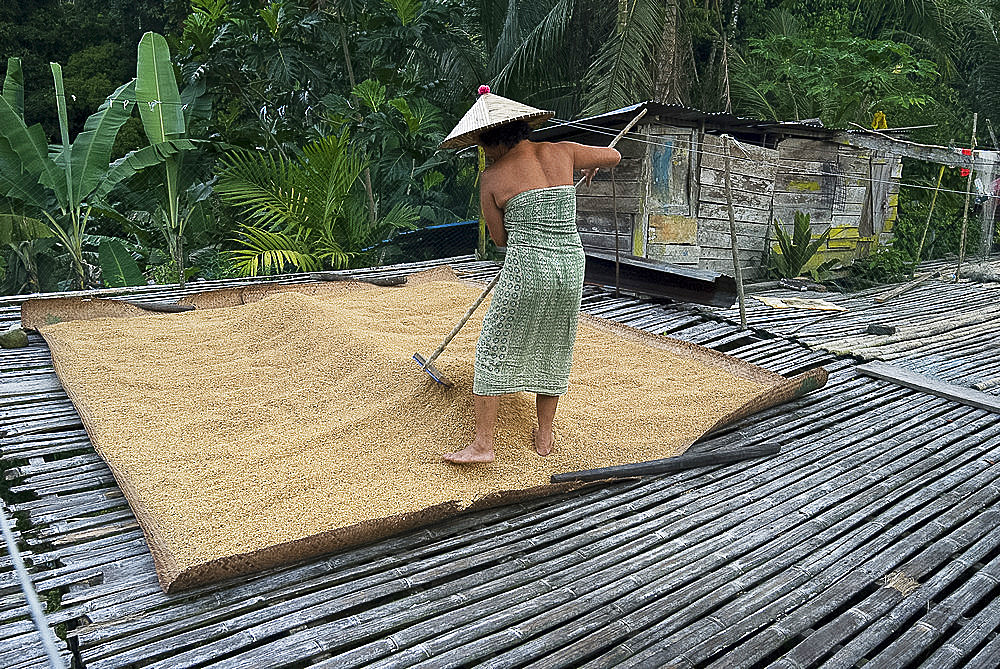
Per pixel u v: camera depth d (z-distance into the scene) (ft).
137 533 8.80
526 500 9.83
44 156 27.25
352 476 9.71
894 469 11.05
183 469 9.78
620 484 10.48
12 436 11.30
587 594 7.86
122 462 9.91
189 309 18.71
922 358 16.66
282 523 8.57
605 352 15.52
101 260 29.04
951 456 11.51
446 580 8.16
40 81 55.47
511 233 9.74
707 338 17.67
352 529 8.34
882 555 8.70
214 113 40.24
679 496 10.19
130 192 31.53
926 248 35.09
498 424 10.89
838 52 37.24
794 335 18.29
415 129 34.06
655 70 33.40
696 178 26.50
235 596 7.62
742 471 10.96
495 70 38.78
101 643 6.86
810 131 27.86
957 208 35.53
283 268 30.68
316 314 15.24
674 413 12.48
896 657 6.95
